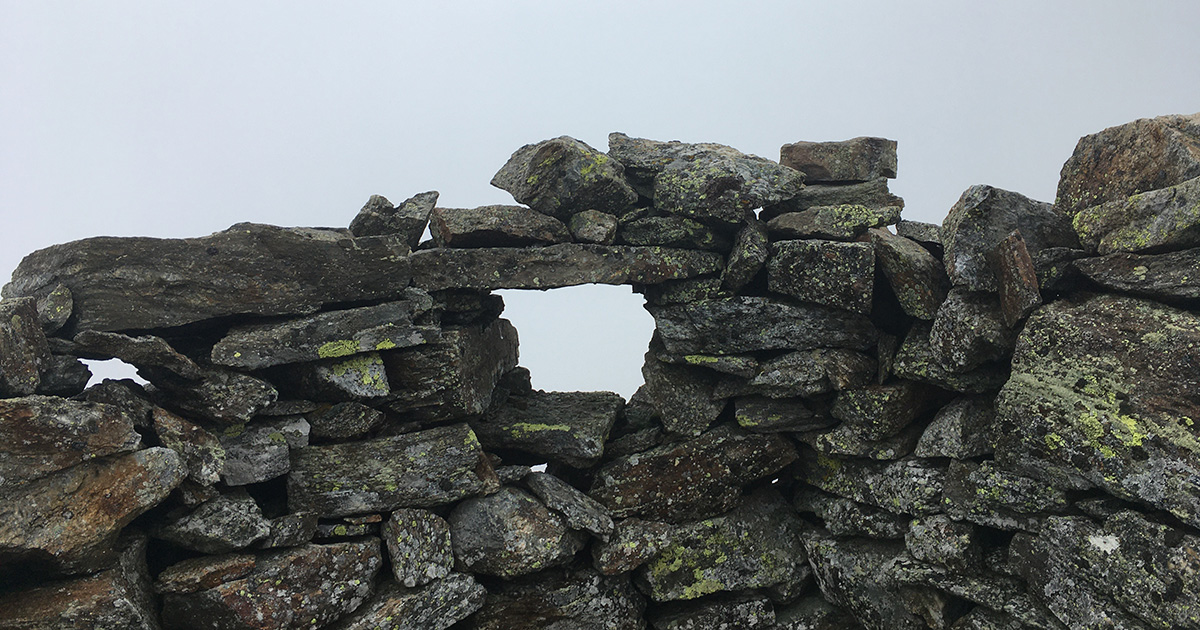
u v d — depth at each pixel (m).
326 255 2.23
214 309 2.13
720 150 2.64
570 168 2.48
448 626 2.29
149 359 1.99
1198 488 1.78
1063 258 2.12
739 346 2.55
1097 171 2.18
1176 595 1.82
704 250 2.58
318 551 2.13
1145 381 1.89
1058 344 2.04
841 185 2.67
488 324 2.66
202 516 1.99
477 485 2.38
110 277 2.05
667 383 2.67
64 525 1.75
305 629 2.08
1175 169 1.97
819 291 2.43
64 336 2.05
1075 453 1.99
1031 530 2.14
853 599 2.52
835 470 2.63
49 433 1.74
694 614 2.59
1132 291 1.98
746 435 2.63
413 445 2.33
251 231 2.16
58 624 1.76
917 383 2.44
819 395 2.55
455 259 2.41
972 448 2.28
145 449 1.89
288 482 2.19
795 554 2.69
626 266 2.50
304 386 2.24
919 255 2.30
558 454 2.57
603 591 2.50
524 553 2.35
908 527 2.43
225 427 2.11
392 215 2.48
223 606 1.99
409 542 2.25
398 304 2.31
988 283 2.15
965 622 2.28
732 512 2.67
